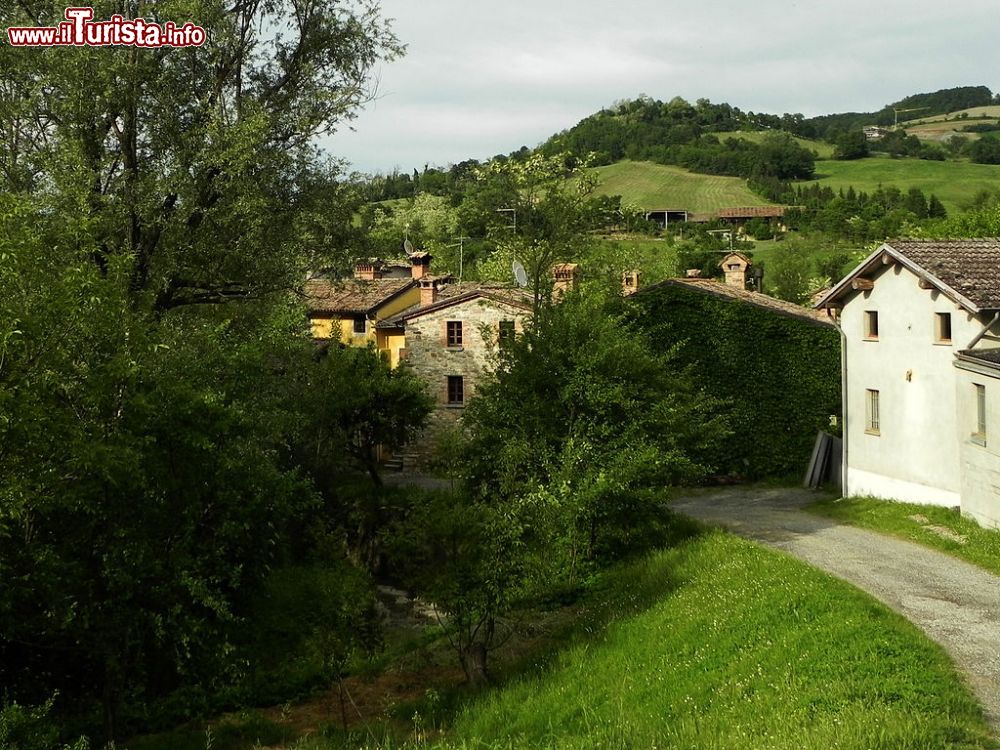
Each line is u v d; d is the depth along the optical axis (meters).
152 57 18.78
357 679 15.43
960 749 7.32
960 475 19.70
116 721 11.50
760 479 29.17
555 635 15.14
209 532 11.23
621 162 142.75
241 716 13.60
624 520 18.31
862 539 18.36
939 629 11.40
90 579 10.63
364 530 24.56
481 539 13.83
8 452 9.41
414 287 43.38
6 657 12.02
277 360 25.44
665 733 9.23
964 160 134.50
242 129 18.38
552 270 33.47
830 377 28.89
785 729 8.09
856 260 68.31
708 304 29.19
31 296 9.64
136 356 10.34
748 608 12.47
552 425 19.19
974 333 19.91
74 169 16.83
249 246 21.12
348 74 22.19
